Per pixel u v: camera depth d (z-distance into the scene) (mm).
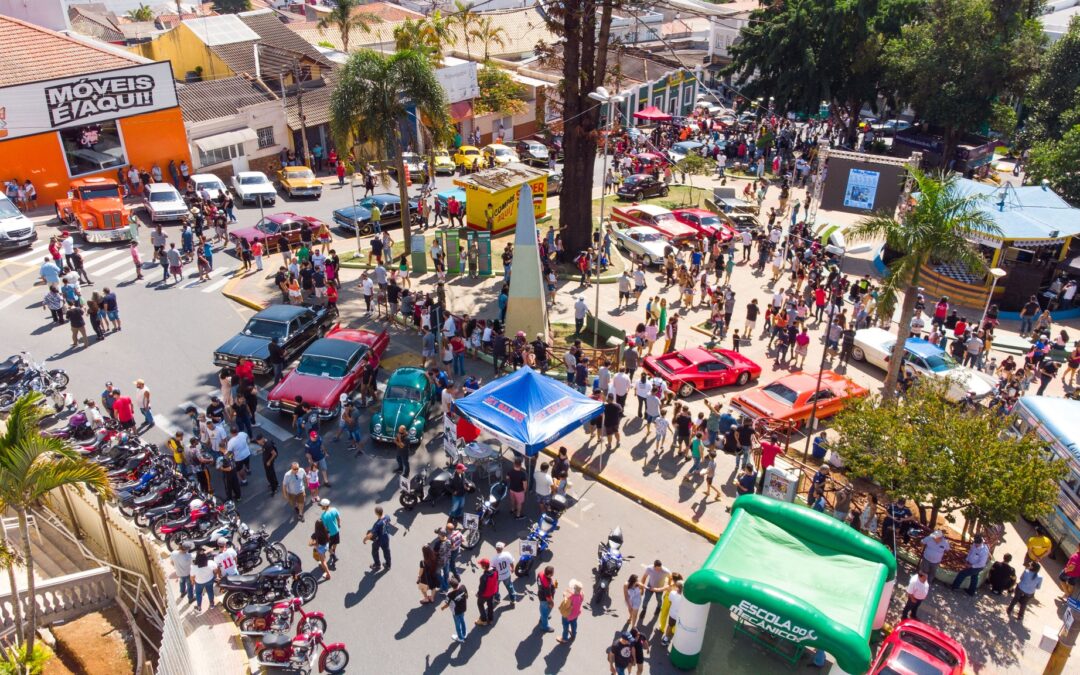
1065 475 16094
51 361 23125
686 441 20125
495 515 17422
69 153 37031
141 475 17562
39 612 15602
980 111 49344
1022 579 15125
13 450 12219
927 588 14789
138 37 70938
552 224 38875
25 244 31281
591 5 31016
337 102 30250
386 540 15695
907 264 19797
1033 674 14156
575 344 23734
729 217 39219
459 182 36375
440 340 24016
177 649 12727
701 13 50031
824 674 14109
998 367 26594
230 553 14469
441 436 20703
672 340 25609
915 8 55531
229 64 46719
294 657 13383
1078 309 31969
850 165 37469
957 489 15547
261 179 39375
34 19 45500
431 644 14156
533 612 15070
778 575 13734
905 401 17688
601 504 18453
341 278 30984
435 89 30703
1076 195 37406
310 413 19578
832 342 26469
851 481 19297
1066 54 45469
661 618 14430
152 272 29922
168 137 39062
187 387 22125
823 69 56438
